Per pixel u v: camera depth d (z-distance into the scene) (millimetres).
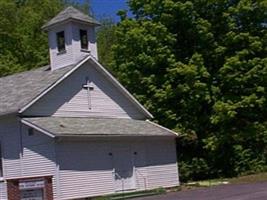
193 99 42875
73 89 33344
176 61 44188
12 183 27688
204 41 44156
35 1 61406
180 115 44250
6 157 31328
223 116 41469
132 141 34156
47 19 59281
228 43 43531
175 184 36812
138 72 45094
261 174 41094
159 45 43875
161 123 44562
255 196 24516
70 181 29781
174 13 44531
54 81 31906
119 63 46812
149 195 31031
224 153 44812
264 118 44688
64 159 29656
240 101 42125
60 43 35312
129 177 33594
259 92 42875
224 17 43719
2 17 55781
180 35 45562
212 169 44625
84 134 30219
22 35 56406
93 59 34375
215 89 42562
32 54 56469
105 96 35438
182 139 45438
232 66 42094
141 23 46031
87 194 30578
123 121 35969
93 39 35906
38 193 28078
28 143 30344
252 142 45906
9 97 32531
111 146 32656
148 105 44188
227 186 32844
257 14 44062
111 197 30344
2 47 55188
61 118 32125
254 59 42500
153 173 35344
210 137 42969
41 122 30375
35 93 31219
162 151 36438
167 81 43688
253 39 42969
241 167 44812
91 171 31062
